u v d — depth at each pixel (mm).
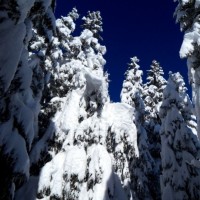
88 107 19000
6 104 6594
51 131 17906
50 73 18453
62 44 20594
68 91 20203
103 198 15203
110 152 18625
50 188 15547
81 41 23656
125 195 16688
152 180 23406
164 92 20875
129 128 20062
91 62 22312
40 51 17078
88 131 17656
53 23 9750
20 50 6359
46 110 19219
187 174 17094
